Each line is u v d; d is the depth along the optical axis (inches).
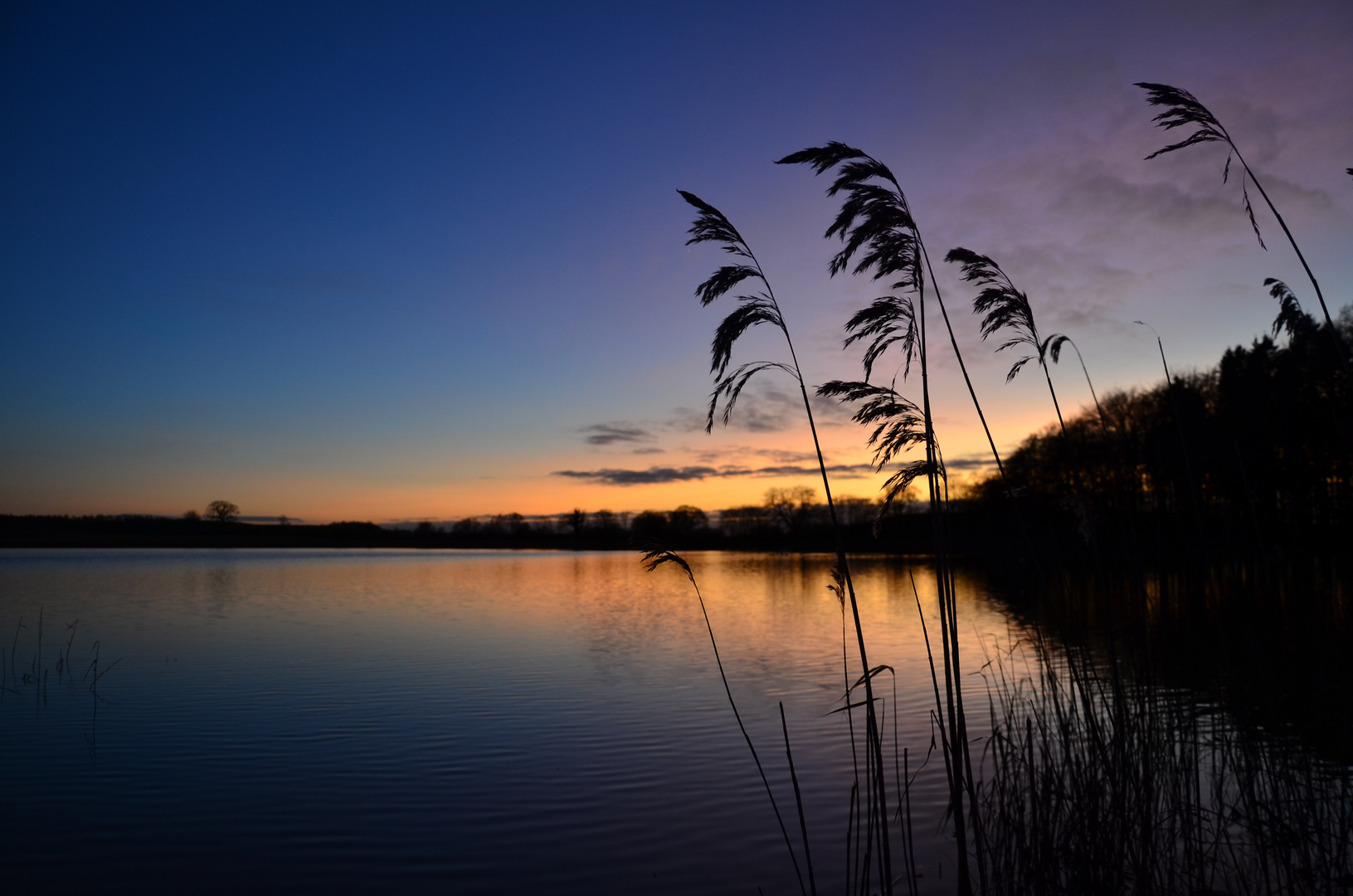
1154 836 245.4
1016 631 885.8
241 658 778.2
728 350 176.4
